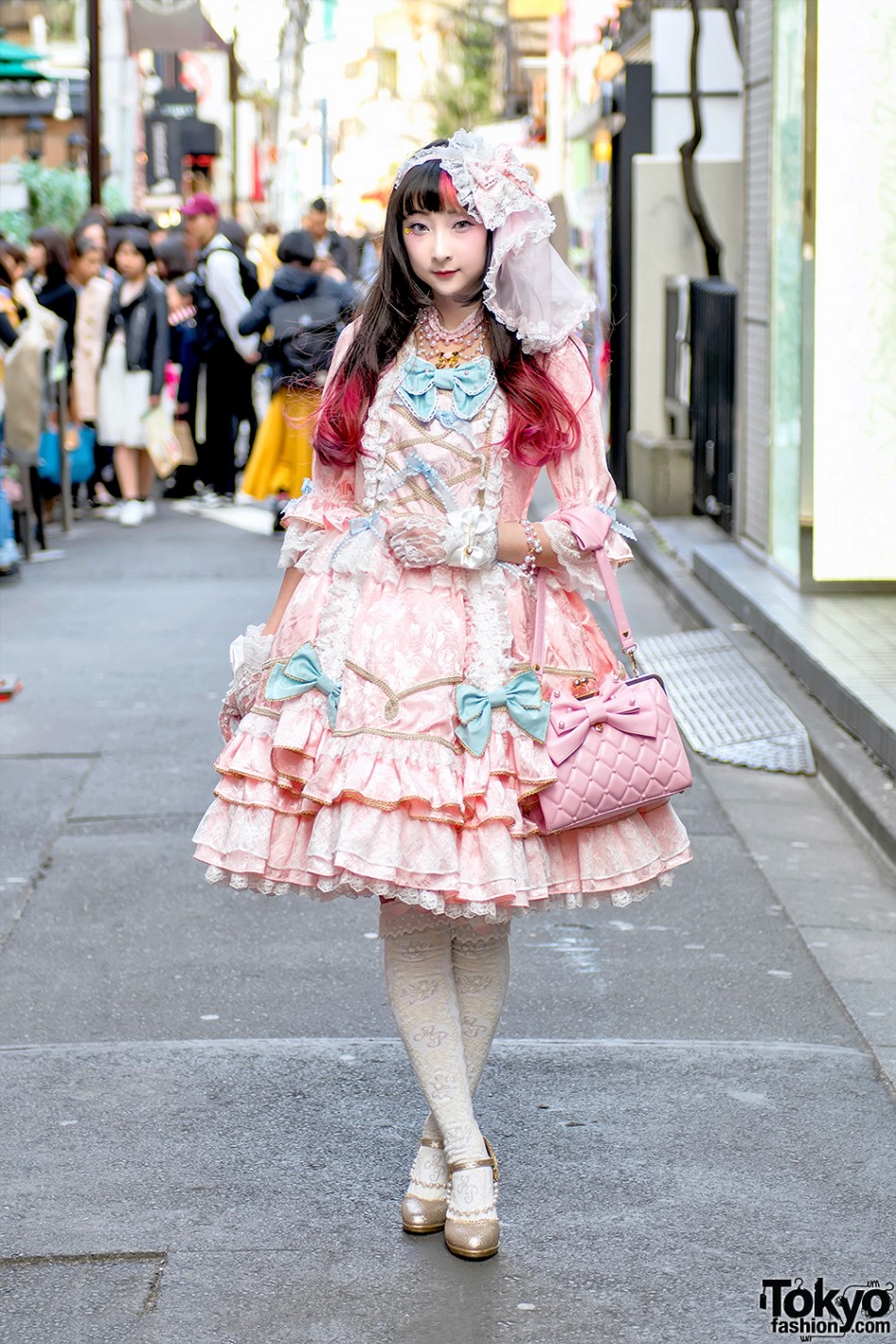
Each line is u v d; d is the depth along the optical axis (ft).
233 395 47.93
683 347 41.24
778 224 29.55
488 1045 10.71
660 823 10.64
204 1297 9.87
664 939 15.97
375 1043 13.47
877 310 27.02
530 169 11.41
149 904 16.99
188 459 47.70
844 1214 10.80
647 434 43.16
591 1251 10.37
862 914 16.65
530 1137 11.84
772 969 15.20
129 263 42.37
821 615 26.30
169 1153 11.64
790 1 28.48
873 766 20.20
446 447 10.32
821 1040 13.64
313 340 10.96
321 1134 11.94
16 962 15.47
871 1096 12.48
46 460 39.24
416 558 10.11
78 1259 10.28
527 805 10.25
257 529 43.39
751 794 20.56
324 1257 10.32
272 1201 11.01
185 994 14.66
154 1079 12.79
